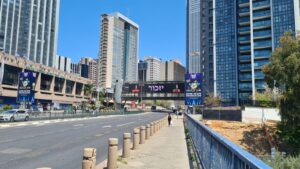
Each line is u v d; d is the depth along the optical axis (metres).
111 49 146.00
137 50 169.12
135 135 13.48
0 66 60.19
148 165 9.62
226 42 118.81
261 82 104.31
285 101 34.88
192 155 11.37
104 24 147.38
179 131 25.72
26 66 69.06
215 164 6.18
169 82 101.19
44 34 101.06
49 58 103.75
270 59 37.25
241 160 3.63
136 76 167.38
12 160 10.34
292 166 7.00
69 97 90.50
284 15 102.81
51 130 23.78
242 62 113.69
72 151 12.80
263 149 38.47
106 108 99.56
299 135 34.22
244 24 114.62
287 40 35.47
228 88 115.31
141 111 104.12
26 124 30.98
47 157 11.15
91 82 105.12
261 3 108.62
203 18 140.38
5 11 85.44
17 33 89.81
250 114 52.84
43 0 100.44
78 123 35.31
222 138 5.23
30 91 40.31
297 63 32.50
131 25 162.50
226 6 120.69
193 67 181.38
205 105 104.12
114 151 8.92
